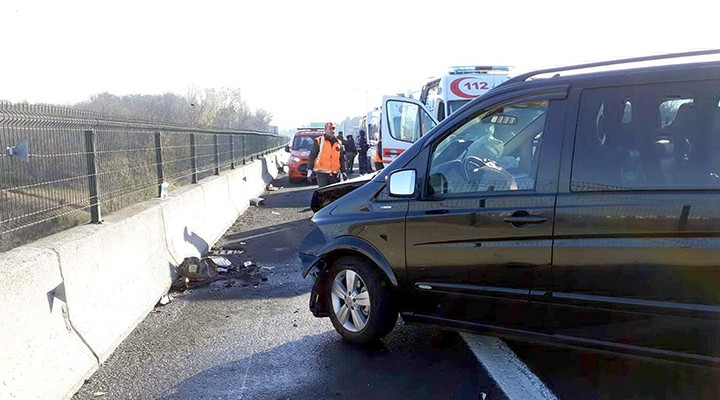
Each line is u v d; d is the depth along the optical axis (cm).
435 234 403
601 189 332
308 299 602
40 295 383
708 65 310
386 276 438
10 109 426
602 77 346
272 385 393
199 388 390
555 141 355
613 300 327
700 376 371
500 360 423
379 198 446
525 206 359
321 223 485
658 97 324
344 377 403
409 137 1215
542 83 372
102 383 399
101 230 502
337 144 1141
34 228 452
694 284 299
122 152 663
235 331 504
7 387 327
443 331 491
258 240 945
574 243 337
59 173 493
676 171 311
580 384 376
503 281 371
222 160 1327
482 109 401
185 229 788
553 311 353
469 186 395
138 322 523
